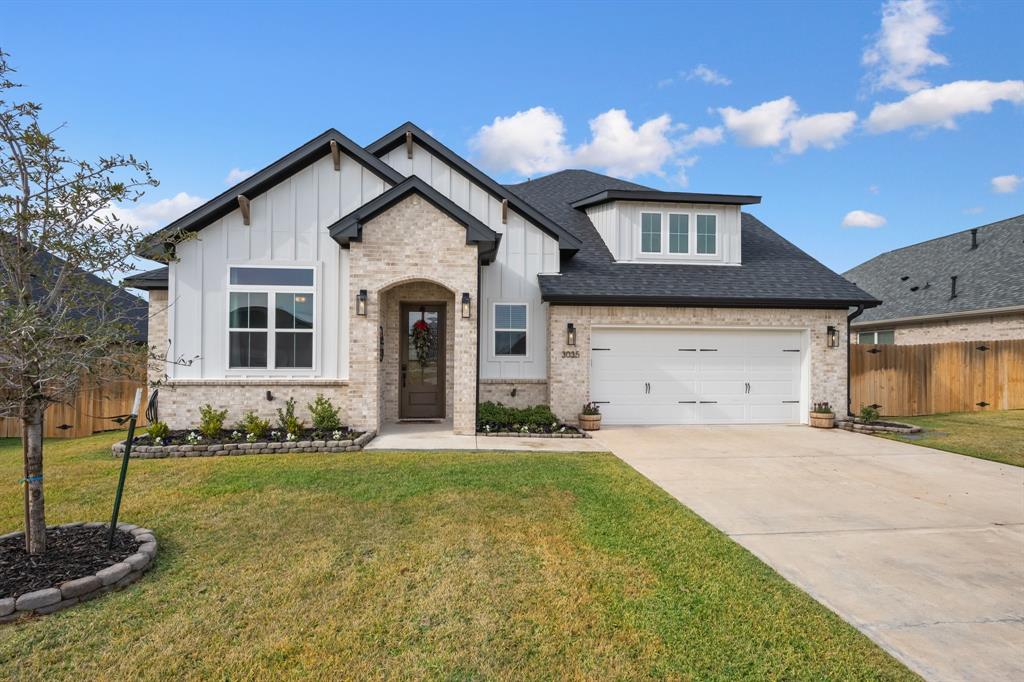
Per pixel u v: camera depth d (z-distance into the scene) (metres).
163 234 5.32
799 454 9.37
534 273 12.66
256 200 10.93
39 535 4.42
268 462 8.20
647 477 7.67
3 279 4.21
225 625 3.59
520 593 4.08
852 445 10.22
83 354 4.22
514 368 12.49
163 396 10.62
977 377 15.14
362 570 4.44
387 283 10.52
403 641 3.44
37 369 4.16
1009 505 6.52
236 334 10.84
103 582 3.99
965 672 3.16
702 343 12.80
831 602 4.03
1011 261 19.42
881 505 6.48
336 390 10.95
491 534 5.26
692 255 13.98
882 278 24.70
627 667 3.20
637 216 13.87
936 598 4.11
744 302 12.42
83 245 4.27
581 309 12.26
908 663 3.25
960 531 5.61
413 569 4.47
